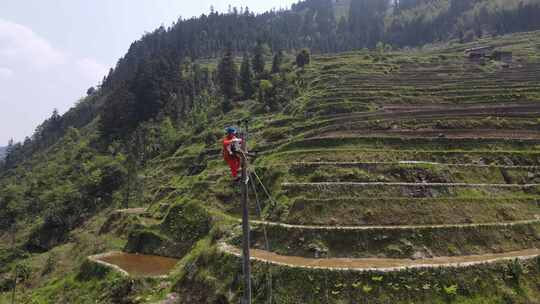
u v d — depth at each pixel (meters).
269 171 50.22
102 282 39.94
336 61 119.31
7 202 98.69
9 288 56.56
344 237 34.00
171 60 135.00
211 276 34.06
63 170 104.69
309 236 34.81
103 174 85.06
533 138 52.06
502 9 195.50
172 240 47.34
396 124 60.31
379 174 44.09
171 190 65.75
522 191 41.44
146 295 35.91
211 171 61.53
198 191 53.66
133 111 116.00
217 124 88.81
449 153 48.78
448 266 28.80
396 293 27.59
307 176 46.00
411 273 28.45
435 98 73.56
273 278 30.34
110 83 198.75
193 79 132.00
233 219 44.00
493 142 51.16
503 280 28.28
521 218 37.06
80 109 186.38
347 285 28.41
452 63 105.69
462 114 62.41
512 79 83.00
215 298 32.09
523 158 47.41
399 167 44.50
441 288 27.70
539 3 178.88
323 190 41.94
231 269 33.25
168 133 97.12
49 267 57.22
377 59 115.44
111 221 62.00
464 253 32.16
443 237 33.16
